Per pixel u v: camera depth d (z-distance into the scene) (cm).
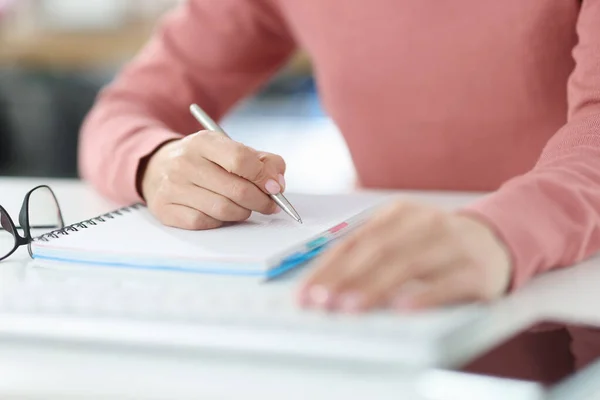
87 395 69
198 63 174
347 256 74
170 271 88
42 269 93
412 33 146
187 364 70
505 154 148
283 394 64
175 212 102
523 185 89
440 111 149
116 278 87
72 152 366
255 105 403
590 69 111
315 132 400
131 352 73
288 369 68
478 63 142
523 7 137
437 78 146
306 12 157
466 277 74
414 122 152
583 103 110
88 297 79
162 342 73
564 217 88
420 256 73
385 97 153
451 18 142
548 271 93
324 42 156
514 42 139
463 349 69
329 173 365
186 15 176
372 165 161
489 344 70
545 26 136
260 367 68
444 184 155
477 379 63
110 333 74
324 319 70
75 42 364
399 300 71
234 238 95
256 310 73
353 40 152
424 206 77
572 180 92
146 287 83
